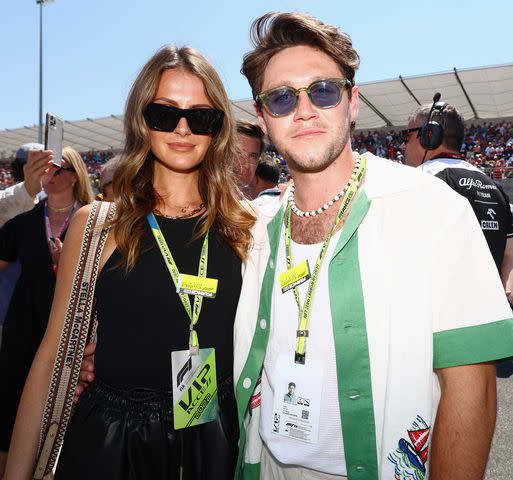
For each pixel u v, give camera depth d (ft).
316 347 4.44
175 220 5.38
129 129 5.56
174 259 5.20
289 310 4.68
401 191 4.40
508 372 15.94
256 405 5.16
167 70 5.41
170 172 5.61
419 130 9.81
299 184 4.86
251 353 4.95
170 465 4.73
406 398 4.04
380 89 70.03
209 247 5.35
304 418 4.42
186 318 5.04
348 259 4.40
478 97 74.59
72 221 5.35
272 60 4.83
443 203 4.19
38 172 9.20
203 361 4.96
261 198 8.41
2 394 8.63
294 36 4.72
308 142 4.58
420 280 4.09
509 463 9.96
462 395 3.96
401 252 4.22
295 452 4.49
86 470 4.60
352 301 4.29
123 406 4.77
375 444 4.20
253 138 10.77
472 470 3.84
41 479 5.01
